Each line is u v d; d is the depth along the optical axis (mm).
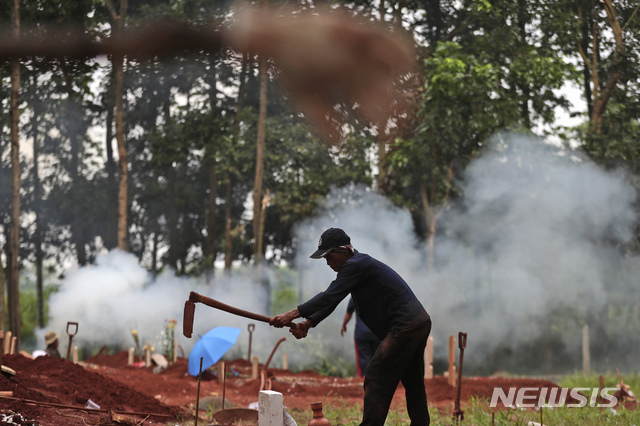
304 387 8578
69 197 24875
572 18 18469
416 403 4348
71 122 24422
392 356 4094
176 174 27844
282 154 23016
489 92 17469
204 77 21969
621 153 17422
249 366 11727
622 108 17875
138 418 5422
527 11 18969
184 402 7145
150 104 24281
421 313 4188
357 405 6938
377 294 4188
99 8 17812
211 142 22078
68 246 26828
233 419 5762
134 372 9586
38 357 6230
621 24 18203
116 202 26156
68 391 5523
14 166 15273
